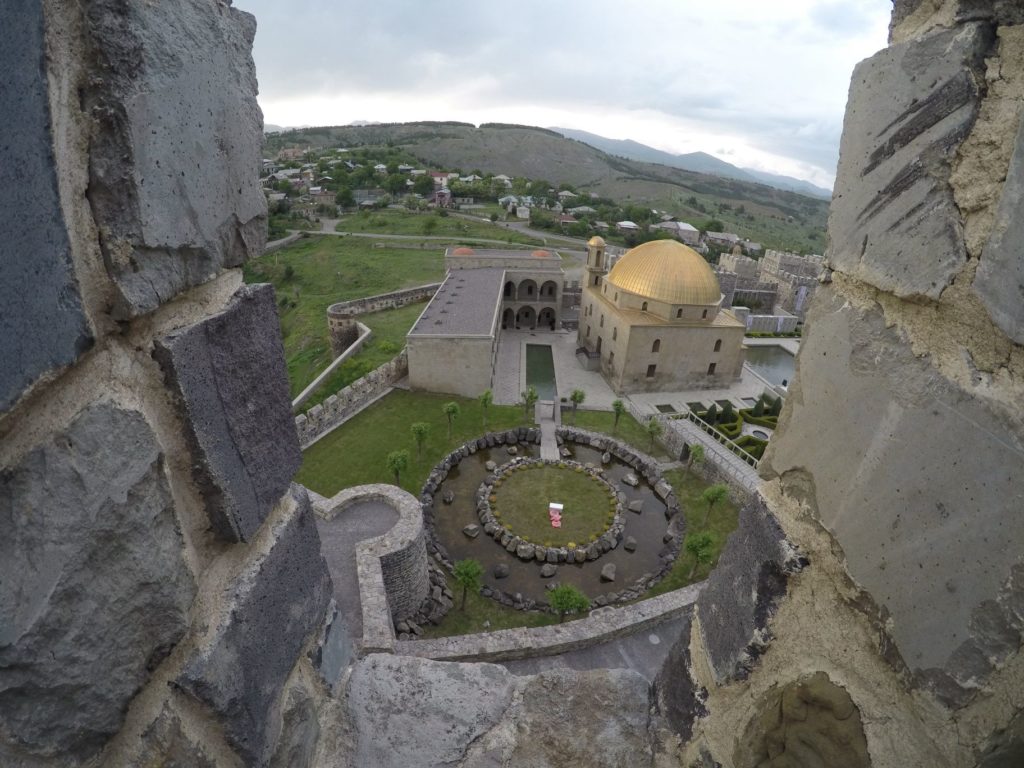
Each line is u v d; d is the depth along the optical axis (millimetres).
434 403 24562
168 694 1737
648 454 21828
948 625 1639
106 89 1329
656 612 11641
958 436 1599
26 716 1283
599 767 2979
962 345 1626
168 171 1550
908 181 1808
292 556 2426
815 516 2225
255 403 2096
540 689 3305
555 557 16391
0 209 1108
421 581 13680
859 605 1997
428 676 3262
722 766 2516
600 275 33312
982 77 1560
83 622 1396
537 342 35656
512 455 21656
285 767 2342
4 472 1203
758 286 49156
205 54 1717
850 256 2105
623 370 27500
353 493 14156
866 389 1968
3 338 1126
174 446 1714
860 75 2078
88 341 1374
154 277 1538
